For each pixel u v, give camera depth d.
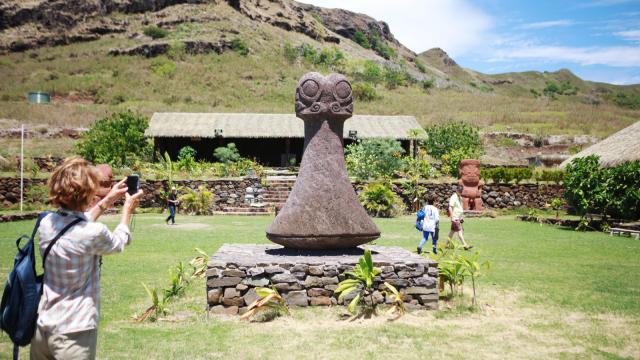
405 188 23.28
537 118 55.81
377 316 5.88
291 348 4.78
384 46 138.62
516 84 178.38
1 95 52.91
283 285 6.10
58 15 87.19
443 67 174.50
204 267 8.22
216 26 91.38
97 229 2.77
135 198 3.12
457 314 6.05
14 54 77.88
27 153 32.31
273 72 74.69
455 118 55.22
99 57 73.62
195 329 5.37
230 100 58.78
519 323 5.71
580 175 17.61
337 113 6.96
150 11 95.19
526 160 41.28
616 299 6.85
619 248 12.12
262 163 36.69
